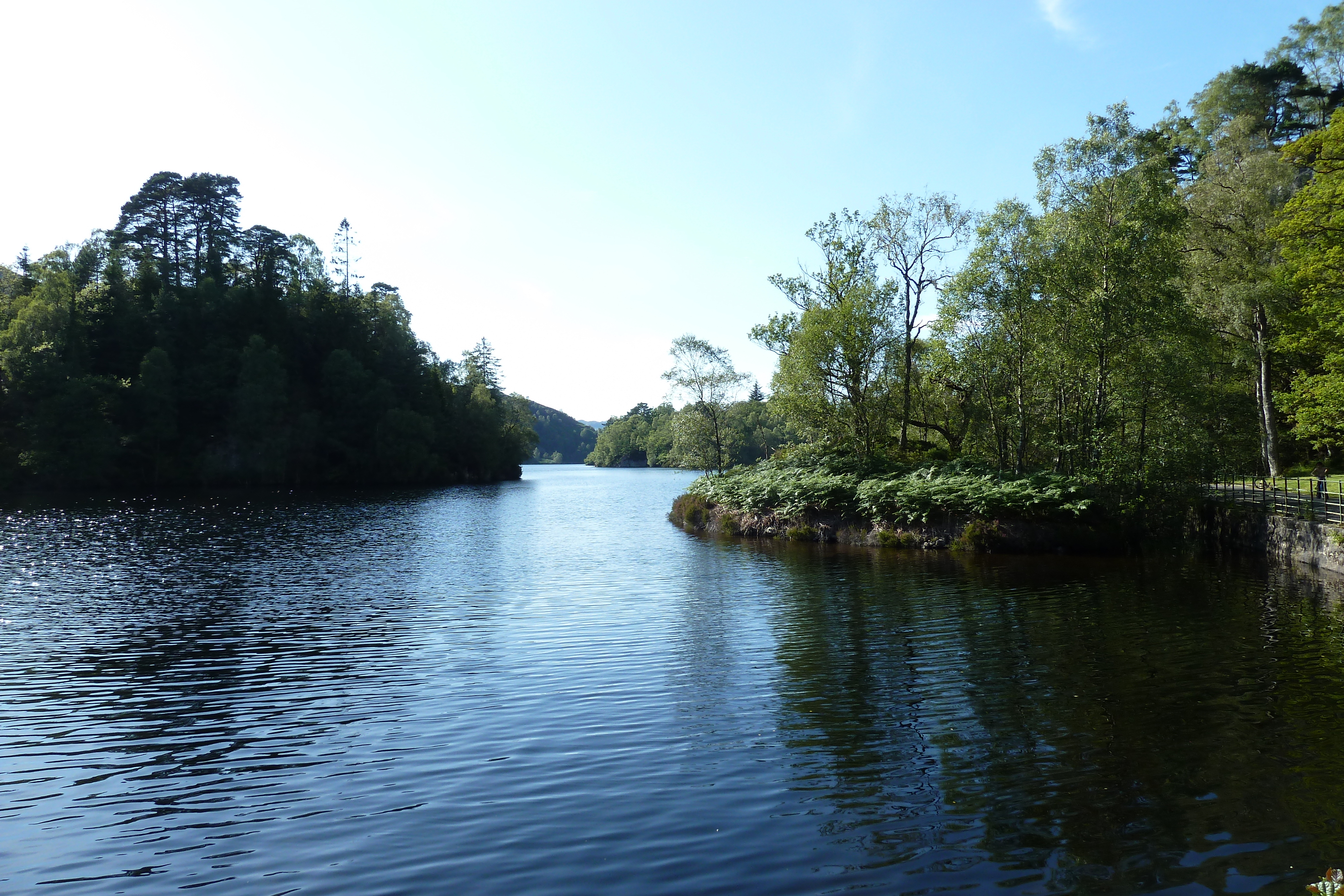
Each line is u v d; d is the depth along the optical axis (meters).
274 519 44.91
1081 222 29.20
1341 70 50.34
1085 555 27.42
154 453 73.00
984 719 10.85
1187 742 9.84
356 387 89.38
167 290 82.25
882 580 22.92
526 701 11.95
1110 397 30.11
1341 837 7.29
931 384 42.12
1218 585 21.00
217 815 8.10
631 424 179.25
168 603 20.30
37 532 36.56
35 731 10.82
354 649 15.37
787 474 37.78
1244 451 39.03
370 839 7.50
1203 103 49.16
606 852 7.16
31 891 6.59
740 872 6.77
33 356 66.19
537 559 28.89
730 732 10.47
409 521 45.34
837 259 41.00
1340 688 11.96
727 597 20.69
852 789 8.57
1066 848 7.16
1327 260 25.84
